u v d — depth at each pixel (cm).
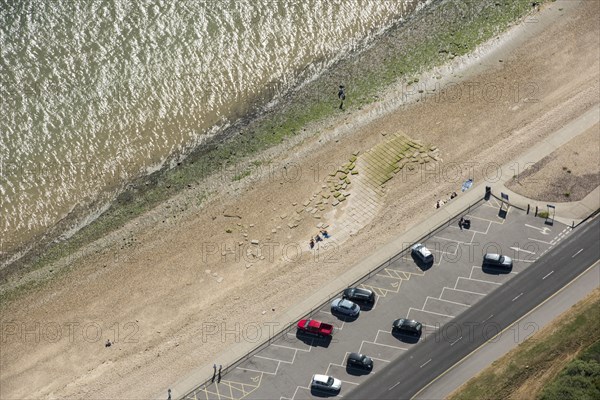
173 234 14025
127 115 15588
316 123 15550
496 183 14150
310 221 13988
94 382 12231
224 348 12444
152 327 12825
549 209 13712
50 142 15162
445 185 14238
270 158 15050
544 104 15462
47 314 13088
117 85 15912
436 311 12606
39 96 15662
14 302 13300
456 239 13425
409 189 14275
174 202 14512
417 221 13738
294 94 16100
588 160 14400
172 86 16025
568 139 14750
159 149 15300
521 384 11738
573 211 13688
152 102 15788
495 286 12838
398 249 13375
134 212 14438
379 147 14975
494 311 12556
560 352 12038
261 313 12800
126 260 13725
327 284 13050
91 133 15338
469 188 14138
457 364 12038
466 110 15488
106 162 15075
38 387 12269
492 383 11794
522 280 12875
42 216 14425
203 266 13525
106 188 14800
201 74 16225
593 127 14912
